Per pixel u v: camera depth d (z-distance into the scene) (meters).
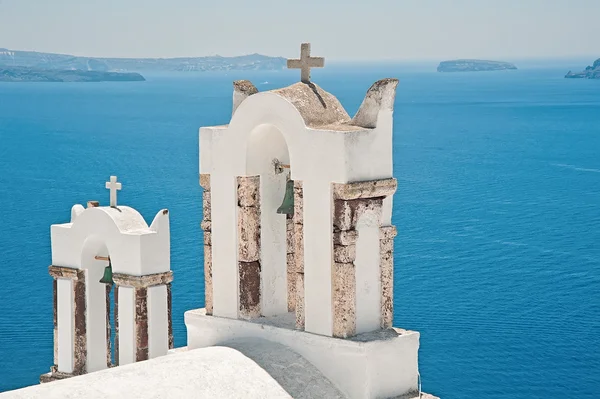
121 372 19.89
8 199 134.50
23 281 79.75
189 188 135.00
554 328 69.50
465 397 54.72
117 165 172.25
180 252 81.56
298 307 21.77
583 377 58.41
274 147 22.78
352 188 20.80
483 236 107.81
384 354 21.11
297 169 21.44
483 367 59.97
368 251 21.52
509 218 121.31
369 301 21.61
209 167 22.95
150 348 25.25
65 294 26.06
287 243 23.19
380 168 21.44
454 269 89.75
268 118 21.81
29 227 110.31
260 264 22.83
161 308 25.38
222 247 22.94
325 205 21.08
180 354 21.11
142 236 24.88
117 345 25.41
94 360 26.19
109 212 25.39
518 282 85.06
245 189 22.48
